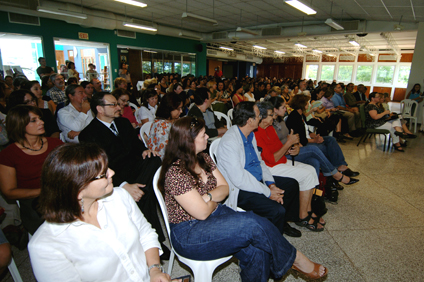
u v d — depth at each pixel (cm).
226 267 175
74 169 76
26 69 827
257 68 2098
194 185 129
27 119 151
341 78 1719
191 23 970
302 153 252
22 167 158
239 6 715
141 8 760
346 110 584
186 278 106
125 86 450
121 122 207
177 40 1159
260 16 824
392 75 1515
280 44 1321
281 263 124
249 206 176
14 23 673
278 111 249
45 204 78
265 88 826
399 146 454
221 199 141
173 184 122
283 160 233
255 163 193
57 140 177
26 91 231
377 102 505
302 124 271
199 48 1258
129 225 98
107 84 944
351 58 1650
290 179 207
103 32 880
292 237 206
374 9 638
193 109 298
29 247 78
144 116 332
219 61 1992
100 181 82
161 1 684
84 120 259
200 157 142
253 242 123
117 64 942
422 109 689
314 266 138
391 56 1497
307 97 270
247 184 172
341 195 281
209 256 127
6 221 187
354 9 668
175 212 132
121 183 188
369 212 246
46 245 77
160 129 216
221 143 181
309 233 212
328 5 655
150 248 107
